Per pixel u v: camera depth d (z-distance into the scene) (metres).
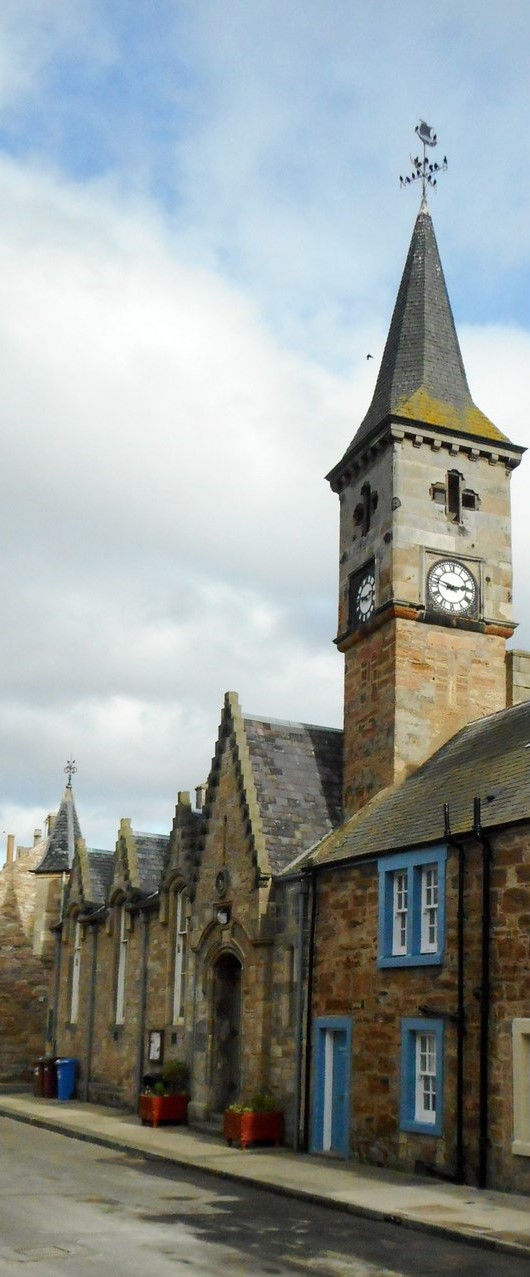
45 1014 46.44
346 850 25.62
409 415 30.83
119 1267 12.72
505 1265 13.51
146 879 36.69
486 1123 19.58
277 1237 15.02
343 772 30.92
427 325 33.53
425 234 35.47
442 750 28.61
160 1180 20.47
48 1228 15.09
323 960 25.38
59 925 42.19
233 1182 20.48
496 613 30.78
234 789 29.44
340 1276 12.74
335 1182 19.75
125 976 36.12
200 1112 28.73
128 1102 33.94
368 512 31.91
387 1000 23.03
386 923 23.45
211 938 29.70
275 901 27.30
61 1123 29.77
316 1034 25.09
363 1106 23.25
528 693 30.73
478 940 20.70
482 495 31.47
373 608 30.86
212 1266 12.98
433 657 29.75
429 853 22.34
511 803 21.02
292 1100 25.30
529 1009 19.16
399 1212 16.53
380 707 29.64
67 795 47.28
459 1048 20.52
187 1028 30.52
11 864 47.91
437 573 30.34
